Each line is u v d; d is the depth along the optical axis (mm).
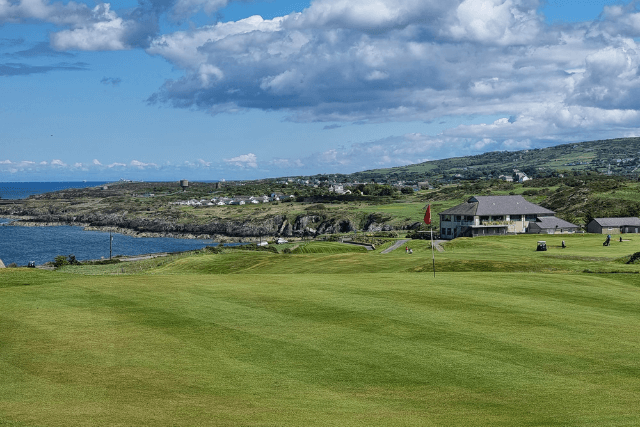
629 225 133250
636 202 179375
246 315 27156
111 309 28328
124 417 15172
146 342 22641
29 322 25594
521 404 16594
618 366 20078
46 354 21000
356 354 21312
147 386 17859
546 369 19766
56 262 104000
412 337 23531
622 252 74562
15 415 15148
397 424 15000
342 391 17688
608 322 26172
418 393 17531
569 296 32500
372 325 25375
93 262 108688
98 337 23281
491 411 16016
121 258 129875
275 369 19672
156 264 89500
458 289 34438
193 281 37562
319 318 26656
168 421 14945
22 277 38875
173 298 31188
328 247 122250
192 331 24281
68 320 26016
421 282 37344
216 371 19406
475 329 24781
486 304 29906
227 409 15992
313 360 20609
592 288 35281
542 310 28594
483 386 18156
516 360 20703
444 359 20781
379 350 21797
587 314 27812
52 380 18281
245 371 19438
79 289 33844
